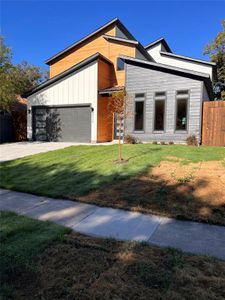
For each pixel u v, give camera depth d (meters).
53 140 17.59
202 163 7.64
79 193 5.82
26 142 17.27
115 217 4.55
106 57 17.81
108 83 17.06
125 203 5.11
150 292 2.47
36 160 9.73
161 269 2.85
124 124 14.72
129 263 2.98
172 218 4.44
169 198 5.16
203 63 18.52
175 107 13.52
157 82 13.93
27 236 3.69
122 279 2.68
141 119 14.38
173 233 3.87
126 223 4.28
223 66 24.48
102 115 16.36
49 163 8.95
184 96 13.28
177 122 13.51
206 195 5.19
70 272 2.82
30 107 18.25
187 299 2.36
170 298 2.38
